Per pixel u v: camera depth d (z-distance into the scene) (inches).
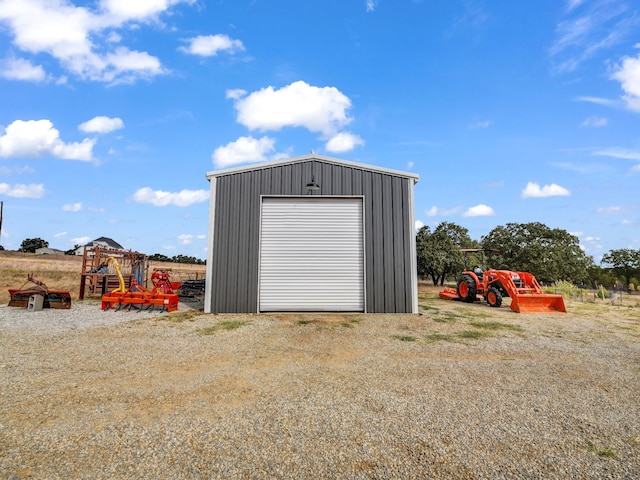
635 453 89.0
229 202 327.3
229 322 268.4
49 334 219.1
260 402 118.0
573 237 716.7
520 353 185.6
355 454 87.1
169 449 88.4
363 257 328.5
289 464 82.6
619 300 490.3
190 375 145.5
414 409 113.4
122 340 205.9
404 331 240.8
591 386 136.6
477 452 88.5
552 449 90.5
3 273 681.0
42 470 78.8
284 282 325.1
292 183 331.9
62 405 114.0
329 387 132.6
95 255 430.0
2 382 134.0
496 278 382.0
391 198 334.3
